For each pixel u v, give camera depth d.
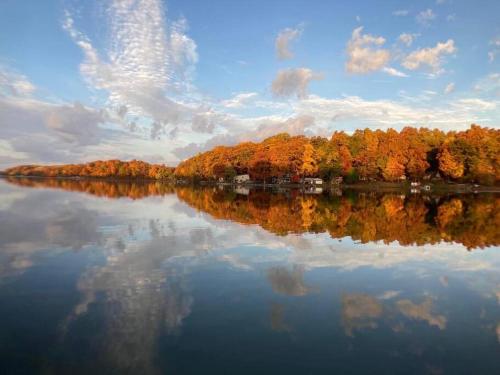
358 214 33.97
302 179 121.88
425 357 7.89
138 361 7.46
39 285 12.11
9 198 46.72
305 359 7.66
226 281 12.79
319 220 29.28
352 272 14.26
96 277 13.05
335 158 114.12
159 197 56.72
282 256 16.64
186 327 9.07
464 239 21.50
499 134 108.19
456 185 99.56
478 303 11.20
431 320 9.85
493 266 15.55
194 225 25.55
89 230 22.84
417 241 20.77
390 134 120.69
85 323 9.19
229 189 96.31
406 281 13.27
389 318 9.92
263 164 127.19
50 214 30.56
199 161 175.75
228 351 7.92
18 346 7.99
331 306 10.66
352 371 7.26
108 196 56.06
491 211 37.81
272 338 8.56
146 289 11.83
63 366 7.24
